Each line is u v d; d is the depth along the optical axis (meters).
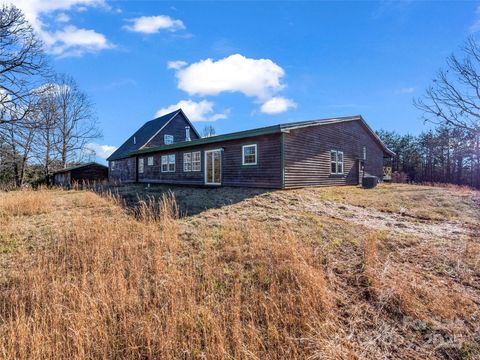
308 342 2.64
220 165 13.47
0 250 4.74
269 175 11.15
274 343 2.69
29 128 15.55
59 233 5.44
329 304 3.12
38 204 7.89
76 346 2.62
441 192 11.79
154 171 18.95
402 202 9.54
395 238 5.26
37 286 3.47
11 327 2.74
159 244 4.70
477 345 2.65
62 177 27.27
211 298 3.30
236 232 5.26
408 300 3.18
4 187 20.48
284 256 4.05
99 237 4.99
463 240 5.36
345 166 15.10
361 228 5.93
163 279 3.70
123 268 3.98
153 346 2.65
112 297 3.30
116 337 2.81
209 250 4.52
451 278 3.86
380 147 19.41
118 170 25.08
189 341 2.72
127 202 9.38
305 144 12.02
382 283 3.53
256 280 3.68
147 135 24.22
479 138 16.33
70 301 3.25
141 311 3.13
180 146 15.20
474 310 3.14
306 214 7.04
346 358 2.45
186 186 14.25
